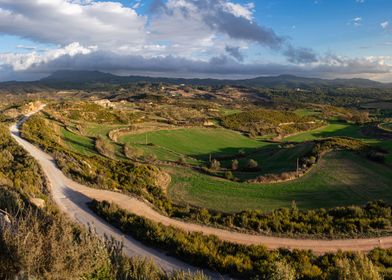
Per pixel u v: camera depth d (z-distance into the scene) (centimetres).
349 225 2505
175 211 2888
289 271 1306
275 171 5516
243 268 1609
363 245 2202
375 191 4316
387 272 1580
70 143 6475
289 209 3212
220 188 4456
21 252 770
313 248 2150
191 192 4266
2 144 4441
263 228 2517
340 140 6725
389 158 5569
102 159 5016
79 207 2606
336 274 1199
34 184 3002
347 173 4966
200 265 1670
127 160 5844
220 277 1559
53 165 3853
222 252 1858
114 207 2502
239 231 2406
